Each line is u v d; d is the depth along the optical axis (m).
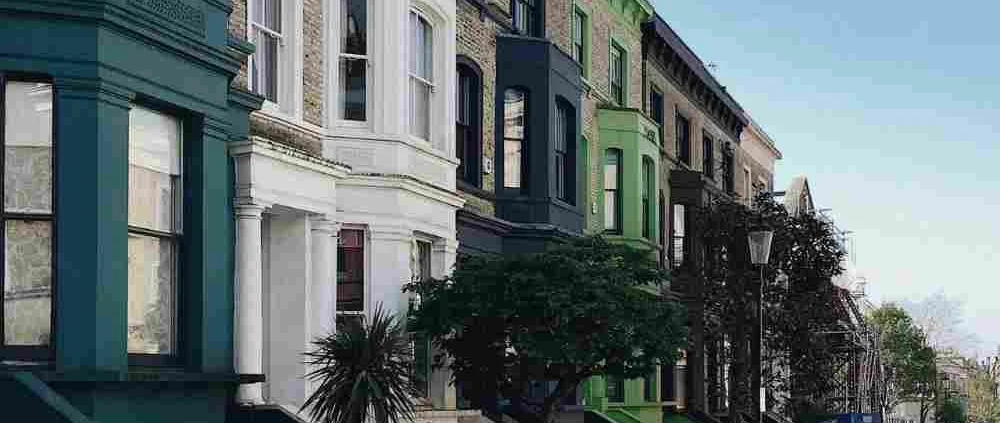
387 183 21.50
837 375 50.34
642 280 23.83
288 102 20.08
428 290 22.14
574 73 30.25
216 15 16.94
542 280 21.89
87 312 14.59
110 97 14.96
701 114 45.75
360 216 21.39
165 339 16.44
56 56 14.61
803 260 39.75
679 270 39.03
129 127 15.72
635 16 38.12
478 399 24.56
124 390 15.11
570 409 31.34
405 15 22.22
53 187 14.66
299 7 20.25
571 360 21.98
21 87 14.77
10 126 14.70
